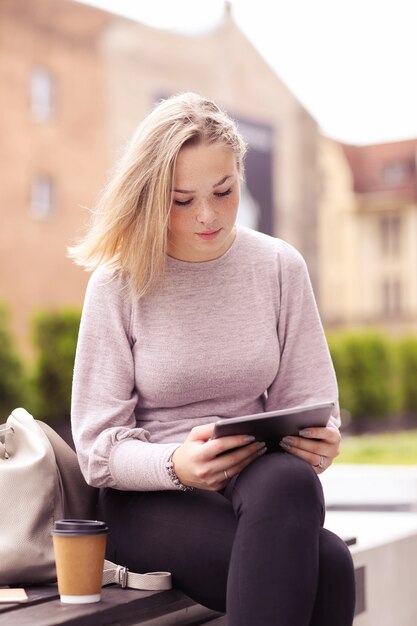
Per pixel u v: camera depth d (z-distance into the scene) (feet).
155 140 5.62
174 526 5.41
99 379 5.84
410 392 45.03
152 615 5.35
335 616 4.98
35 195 41.06
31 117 40.73
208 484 5.18
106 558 5.82
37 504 5.52
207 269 5.98
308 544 4.80
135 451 5.47
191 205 5.64
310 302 6.25
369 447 38.11
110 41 43.93
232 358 5.90
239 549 4.84
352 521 8.77
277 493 4.87
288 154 55.21
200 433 5.29
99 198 6.05
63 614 4.81
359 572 7.07
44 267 41.24
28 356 39.42
